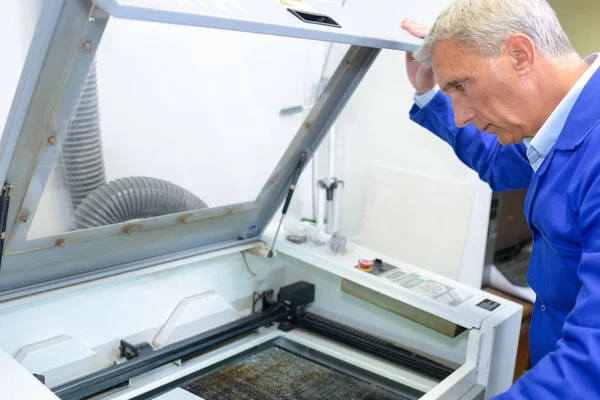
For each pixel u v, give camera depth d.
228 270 2.02
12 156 1.21
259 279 2.13
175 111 1.82
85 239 1.54
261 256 2.11
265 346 1.93
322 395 1.65
